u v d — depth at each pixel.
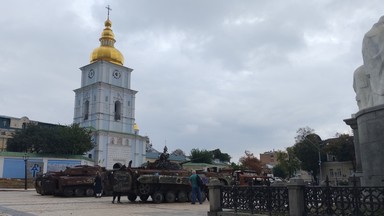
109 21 67.88
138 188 19.95
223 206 11.05
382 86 11.76
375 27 12.44
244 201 10.41
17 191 33.75
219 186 11.27
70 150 48.75
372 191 7.71
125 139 62.88
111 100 62.69
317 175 60.72
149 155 77.12
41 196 26.27
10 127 69.62
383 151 10.73
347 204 8.09
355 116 13.12
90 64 63.88
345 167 57.81
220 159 97.25
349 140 57.06
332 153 58.75
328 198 8.47
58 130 49.66
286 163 69.06
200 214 12.90
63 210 14.55
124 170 20.19
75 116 64.94
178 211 14.35
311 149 59.16
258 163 82.44
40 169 44.47
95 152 58.59
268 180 28.62
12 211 13.67
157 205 18.17
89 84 63.84
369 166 11.14
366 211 7.76
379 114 10.98
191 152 81.06
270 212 9.61
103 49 64.88
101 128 60.38
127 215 12.63
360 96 13.21
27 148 48.91
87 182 26.78
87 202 20.03
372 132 11.13
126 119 64.44
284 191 9.36
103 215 12.62
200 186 19.50
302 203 8.97
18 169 43.25
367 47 12.53
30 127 49.69
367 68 12.53
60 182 25.95
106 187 22.02
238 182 27.03
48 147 47.38
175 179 20.52
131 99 65.88
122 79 65.31
